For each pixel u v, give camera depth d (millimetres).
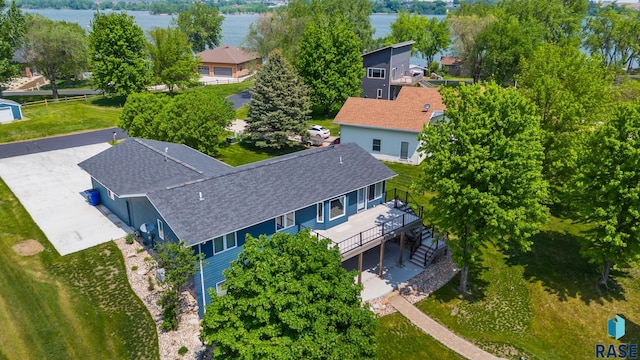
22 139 46188
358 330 14234
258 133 42156
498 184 19453
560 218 30219
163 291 19250
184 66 65250
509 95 20219
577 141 25297
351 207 25719
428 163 21219
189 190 21594
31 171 37031
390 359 18391
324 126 51875
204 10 109062
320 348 13227
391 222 24891
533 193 20375
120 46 60469
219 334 13930
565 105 26312
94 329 19141
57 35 63062
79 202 31188
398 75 58500
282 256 14883
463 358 18531
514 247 26469
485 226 20891
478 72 73688
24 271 23031
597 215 21297
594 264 24953
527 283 23344
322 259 14922
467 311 21344
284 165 24969
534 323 20672
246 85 75812
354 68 53188
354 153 27844
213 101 38969
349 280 15227
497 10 87062
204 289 20156
